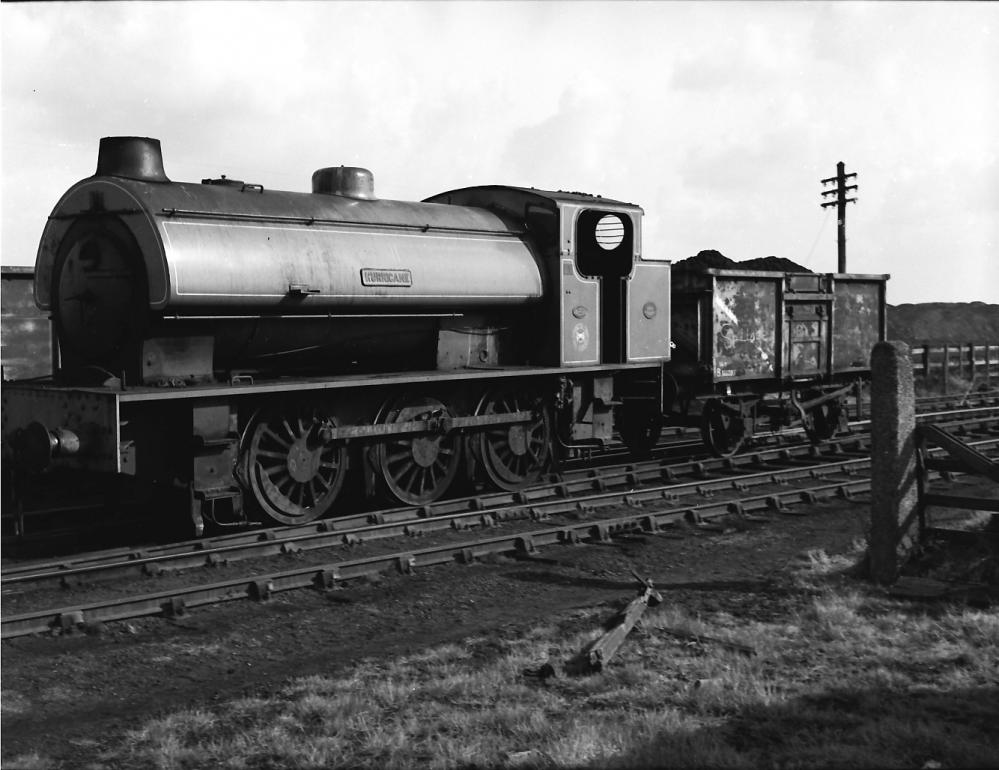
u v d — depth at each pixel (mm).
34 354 13414
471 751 4594
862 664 5730
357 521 10008
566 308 12453
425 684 5586
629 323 13203
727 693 5211
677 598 7379
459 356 11938
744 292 15078
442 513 10609
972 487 11945
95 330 9328
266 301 9578
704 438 14727
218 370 10016
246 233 9562
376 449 10922
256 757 4648
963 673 5484
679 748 4551
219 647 6469
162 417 9203
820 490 11445
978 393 26781
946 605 6738
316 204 10539
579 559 8773
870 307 17703
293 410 10250
